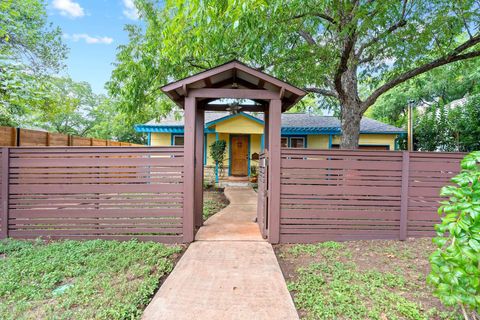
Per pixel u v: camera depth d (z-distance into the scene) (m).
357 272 2.78
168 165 3.80
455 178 1.78
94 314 2.00
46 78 8.19
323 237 3.88
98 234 3.80
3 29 5.99
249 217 5.30
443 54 5.45
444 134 9.48
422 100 15.84
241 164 11.49
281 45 5.45
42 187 3.79
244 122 9.88
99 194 3.81
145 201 3.81
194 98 3.77
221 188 9.79
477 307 1.61
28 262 2.87
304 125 11.34
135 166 3.81
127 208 3.81
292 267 3.00
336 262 3.07
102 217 3.81
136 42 6.83
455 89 13.75
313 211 3.87
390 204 3.91
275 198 3.80
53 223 3.80
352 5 4.22
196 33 3.54
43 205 3.79
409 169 3.91
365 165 3.89
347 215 3.89
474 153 1.80
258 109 5.00
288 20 4.55
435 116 10.13
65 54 9.26
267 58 5.73
